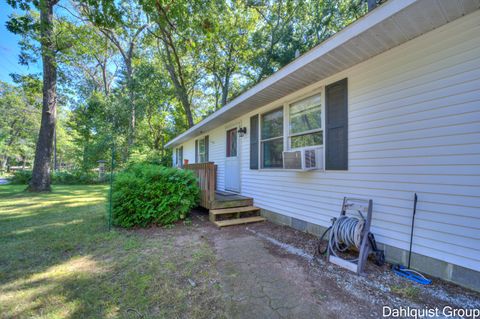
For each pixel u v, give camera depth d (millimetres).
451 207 2170
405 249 2520
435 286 2146
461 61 2111
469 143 2053
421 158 2391
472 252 2029
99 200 7297
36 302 1931
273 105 4738
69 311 1815
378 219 2785
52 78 9352
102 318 1739
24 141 26766
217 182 7652
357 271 2436
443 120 2227
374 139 2842
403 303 1916
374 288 2152
